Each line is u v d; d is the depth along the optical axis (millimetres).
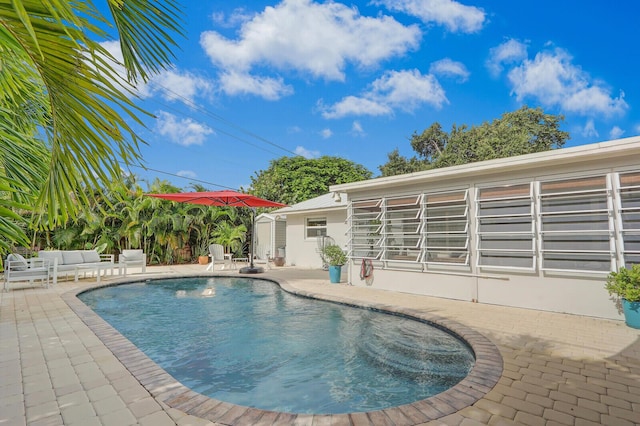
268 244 19172
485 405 2914
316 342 5203
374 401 3412
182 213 15883
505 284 6816
